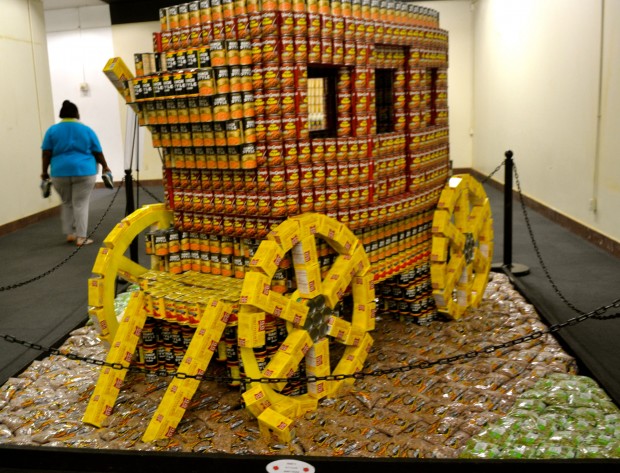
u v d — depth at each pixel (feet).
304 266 11.14
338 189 11.97
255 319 10.30
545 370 12.57
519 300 17.19
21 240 28.78
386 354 13.42
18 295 20.27
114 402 11.55
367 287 12.28
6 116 30.68
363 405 11.34
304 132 11.30
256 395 10.39
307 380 10.64
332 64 11.62
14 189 31.24
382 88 14.55
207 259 12.55
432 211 15.31
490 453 9.78
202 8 11.49
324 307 11.53
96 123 48.34
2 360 14.70
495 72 38.65
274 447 10.19
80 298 19.71
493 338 14.40
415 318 15.17
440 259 14.60
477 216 16.67
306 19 11.10
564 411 10.97
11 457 10.08
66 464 9.95
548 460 8.91
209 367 12.91
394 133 13.42
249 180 11.33
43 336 16.35
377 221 12.81
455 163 47.29
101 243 27.73
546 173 29.35
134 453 9.73
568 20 25.80
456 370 12.60
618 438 10.03
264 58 10.84
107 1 44.57
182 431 10.83
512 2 34.42
